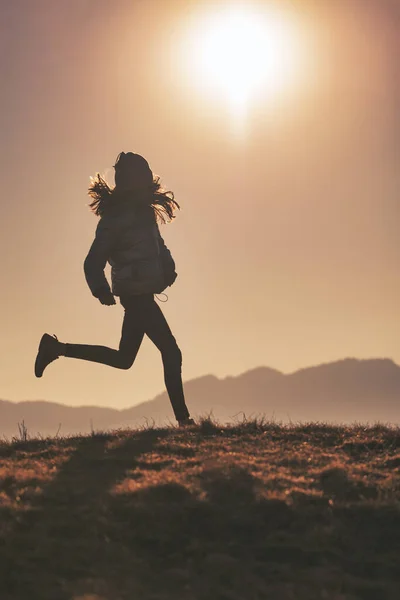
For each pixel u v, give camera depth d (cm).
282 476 874
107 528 730
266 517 752
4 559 671
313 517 755
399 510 760
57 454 1026
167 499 794
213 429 1168
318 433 1132
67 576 650
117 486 837
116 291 1230
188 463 944
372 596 625
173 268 1258
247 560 679
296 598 615
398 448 1034
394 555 686
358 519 750
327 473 888
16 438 1169
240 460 951
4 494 827
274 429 1177
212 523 736
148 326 1228
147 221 1233
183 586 636
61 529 732
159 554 693
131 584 634
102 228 1216
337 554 688
